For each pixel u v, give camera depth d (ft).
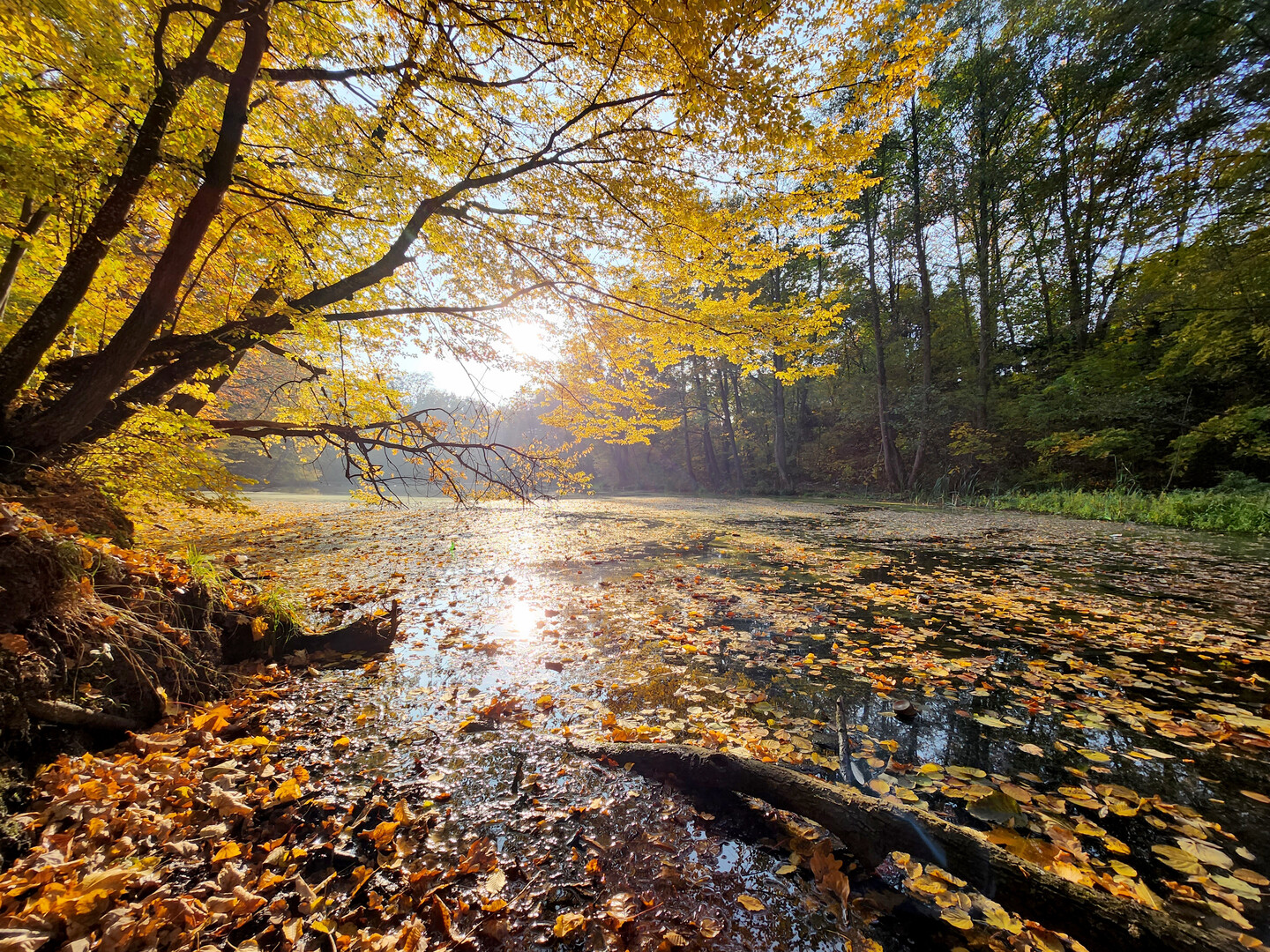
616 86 12.48
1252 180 35.40
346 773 6.82
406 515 44.57
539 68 12.30
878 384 65.67
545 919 4.51
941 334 70.08
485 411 17.80
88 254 10.45
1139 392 46.34
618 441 20.88
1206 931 4.17
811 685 10.25
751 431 94.17
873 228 64.54
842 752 7.48
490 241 16.53
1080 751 7.82
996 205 61.67
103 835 5.14
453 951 4.12
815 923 4.52
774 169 13.21
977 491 57.57
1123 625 14.02
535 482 18.17
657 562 23.20
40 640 6.41
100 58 9.39
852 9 10.67
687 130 12.43
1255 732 8.39
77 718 6.50
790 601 16.43
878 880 5.07
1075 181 57.67
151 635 8.14
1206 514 34.30
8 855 4.69
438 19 11.00
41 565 6.68
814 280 76.95
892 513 46.19
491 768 7.00
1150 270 41.22
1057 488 50.37
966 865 5.00
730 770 6.40
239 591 11.78
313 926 4.31
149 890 4.60
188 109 11.09
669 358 18.52
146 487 13.02
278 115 13.30
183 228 10.56
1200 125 41.73
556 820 5.91
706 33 9.75
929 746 7.97
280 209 13.11
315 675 10.28
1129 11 42.14
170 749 7.10
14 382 10.18
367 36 11.80
